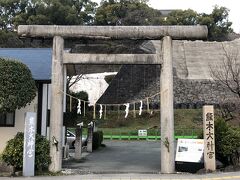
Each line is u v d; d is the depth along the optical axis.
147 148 25.05
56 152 13.09
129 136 34.06
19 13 67.19
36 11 64.75
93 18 70.25
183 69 48.25
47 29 13.42
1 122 14.82
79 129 18.50
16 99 12.14
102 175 12.30
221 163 14.58
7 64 12.27
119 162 16.95
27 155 12.20
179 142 13.96
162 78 13.38
